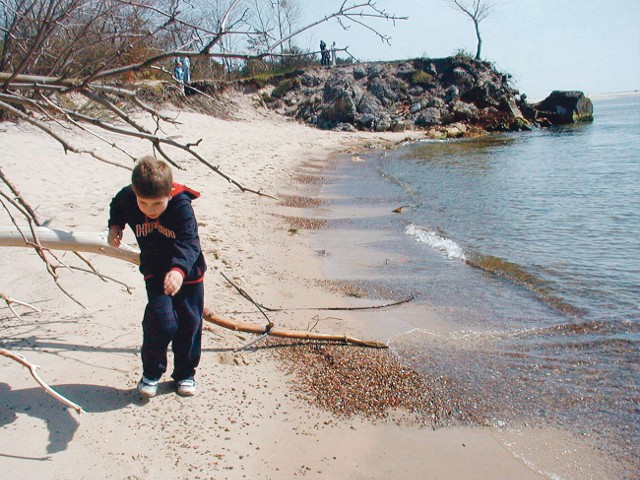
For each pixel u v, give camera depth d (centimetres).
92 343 406
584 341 499
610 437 361
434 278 683
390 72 3791
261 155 1830
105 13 353
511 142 2867
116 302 480
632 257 764
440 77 3838
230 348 442
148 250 338
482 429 367
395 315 562
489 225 976
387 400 393
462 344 492
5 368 362
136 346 411
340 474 312
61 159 1132
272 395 381
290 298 590
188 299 346
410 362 452
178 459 302
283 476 304
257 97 3406
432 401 395
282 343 465
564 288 645
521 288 646
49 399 334
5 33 358
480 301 605
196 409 348
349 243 852
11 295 473
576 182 1476
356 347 472
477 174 1686
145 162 317
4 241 395
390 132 3353
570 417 381
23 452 291
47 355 382
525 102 4081
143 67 314
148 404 345
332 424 359
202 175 1251
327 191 1335
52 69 363
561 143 2714
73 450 297
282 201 1134
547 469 330
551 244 842
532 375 436
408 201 1212
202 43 345
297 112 3469
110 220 347
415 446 346
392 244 845
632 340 499
